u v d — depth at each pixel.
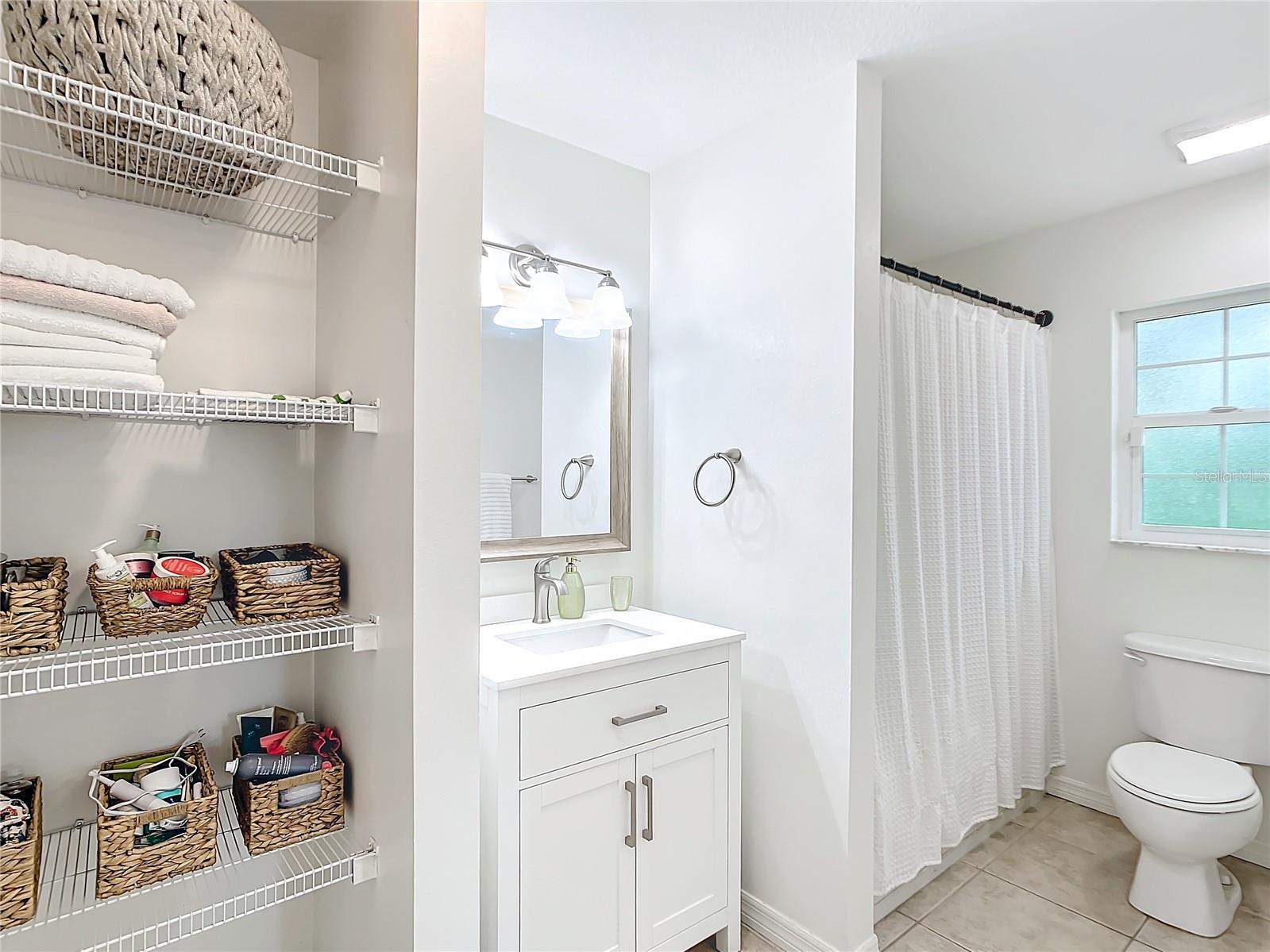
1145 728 2.58
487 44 1.76
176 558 1.19
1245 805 2.05
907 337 2.20
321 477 1.47
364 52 1.30
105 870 1.03
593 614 2.26
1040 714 2.81
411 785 1.12
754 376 2.14
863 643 1.90
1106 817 2.81
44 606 0.99
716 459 2.25
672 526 2.42
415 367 1.11
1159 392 2.78
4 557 1.14
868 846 1.93
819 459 1.95
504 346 2.13
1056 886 2.33
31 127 1.16
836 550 1.91
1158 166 2.43
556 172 2.25
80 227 1.22
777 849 2.05
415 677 1.12
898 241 3.16
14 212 1.16
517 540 2.15
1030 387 2.83
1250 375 2.55
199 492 1.36
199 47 1.03
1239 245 2.51
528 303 2.01
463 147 1.17
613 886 1.70
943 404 2.38
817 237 1.96
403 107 1.15
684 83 1.94
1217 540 2.62
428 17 1.13
